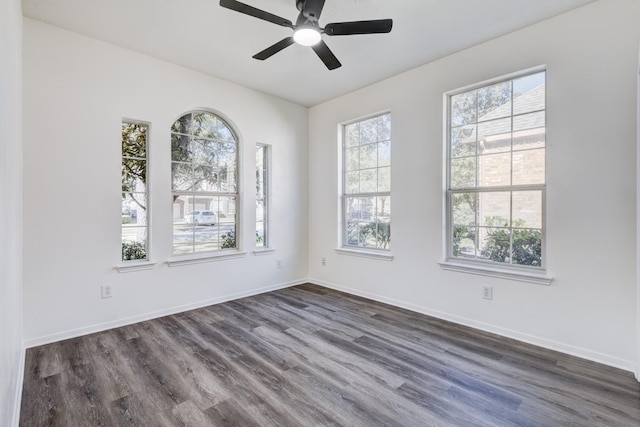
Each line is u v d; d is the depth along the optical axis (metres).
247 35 2.97
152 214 3.41
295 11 2.61
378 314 3.57
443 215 3.41
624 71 2.35
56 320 2.84
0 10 1.26
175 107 3.55
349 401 2.02
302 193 4.94
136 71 3.28
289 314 3.58
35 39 2.72
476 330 3.11
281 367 2.43
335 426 1.80
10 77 1.63
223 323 3.30
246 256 4.25
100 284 3.07
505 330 2.97
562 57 2.62
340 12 2.61
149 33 2.94
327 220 4.72
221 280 4.00
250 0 2.46
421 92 3.57
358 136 4.39
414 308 3.67
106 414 1.89
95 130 3.03
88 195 2.99
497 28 2.84
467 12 2.61
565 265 2.63
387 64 3.53
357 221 4.41
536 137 2.83
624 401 2.00
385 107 3.93
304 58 3.40
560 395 2.07
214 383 2.21
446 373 2.35
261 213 4.52
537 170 2.83
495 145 3.09
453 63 3.29
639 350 2.21
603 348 2.46
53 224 2.81
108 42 3.09
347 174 4.55
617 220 2.39
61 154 2.85
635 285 2.33
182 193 3.71
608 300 2.44
